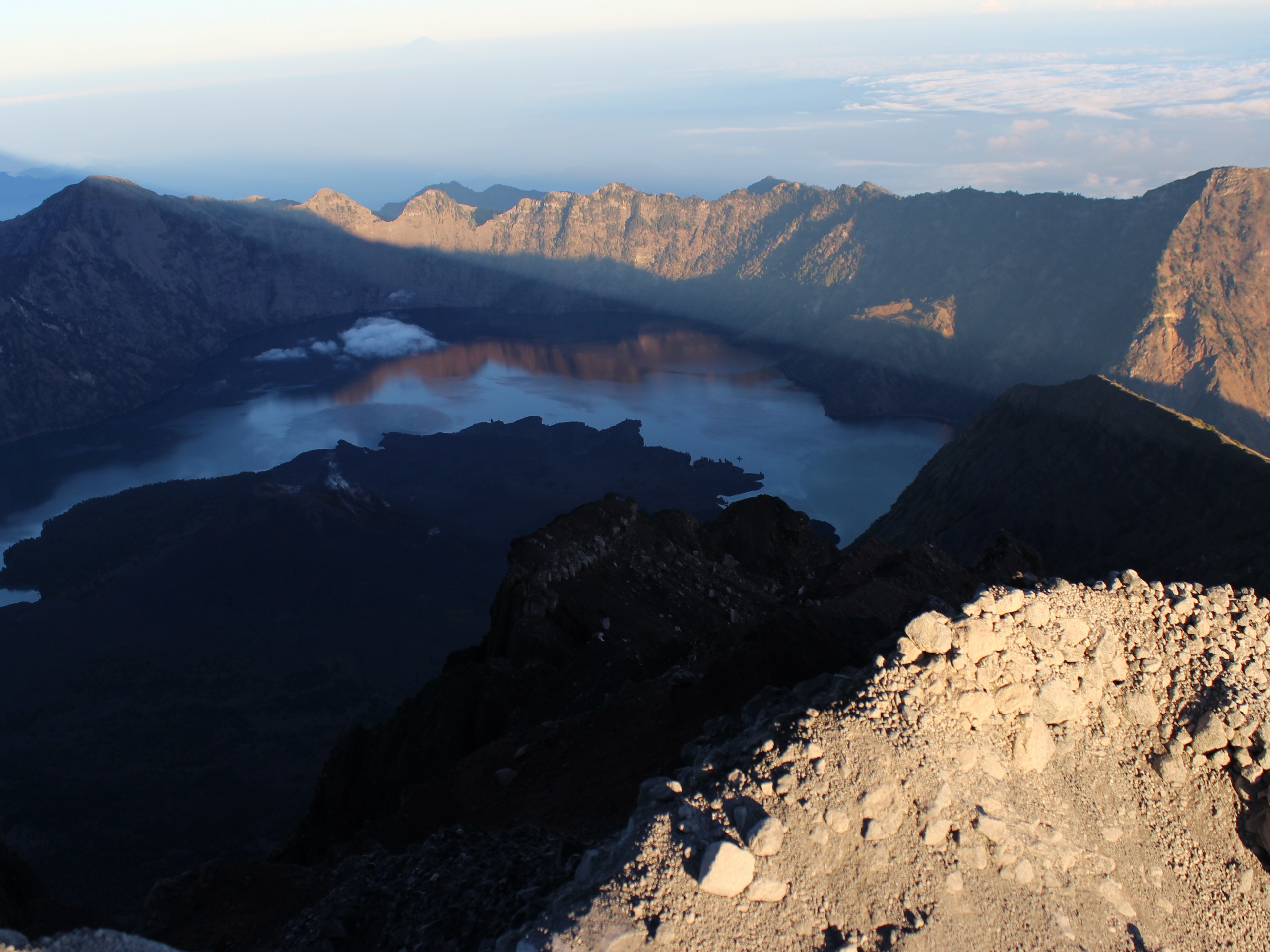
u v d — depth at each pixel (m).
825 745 12.36
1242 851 14.54
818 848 11.40
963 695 13.69
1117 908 12.98
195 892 19.83
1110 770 14.73
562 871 12.94
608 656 40.38
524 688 38.91
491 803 22.64
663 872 10.73
